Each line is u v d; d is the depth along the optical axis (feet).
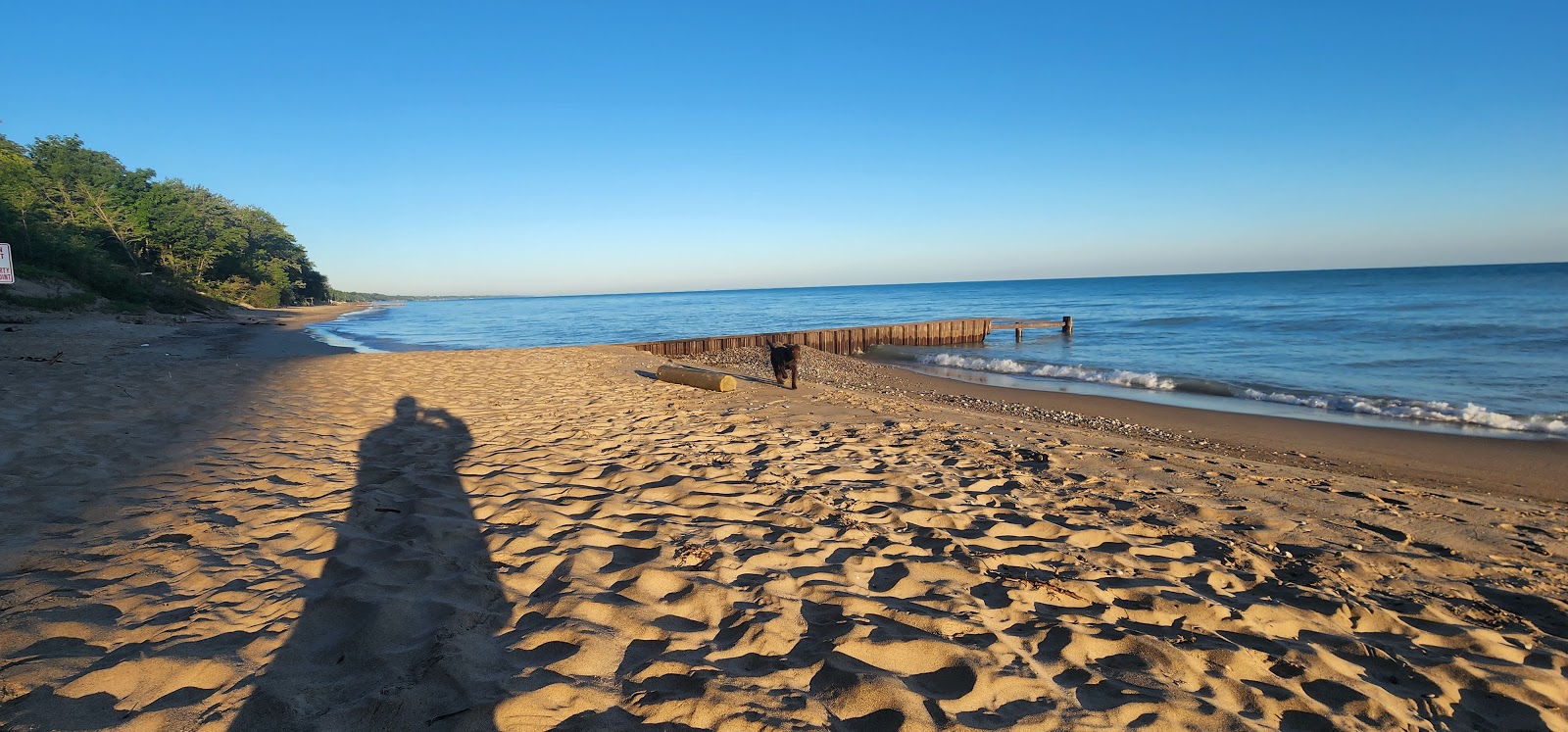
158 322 87.71
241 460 15.79
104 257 111.86
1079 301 206.59
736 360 62.75
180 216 161.79
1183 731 6.96
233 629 7.72
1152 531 13.85
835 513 13.71
